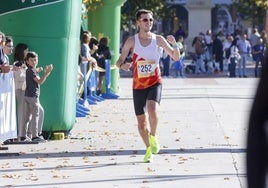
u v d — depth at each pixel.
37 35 18.64
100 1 33.69
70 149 17.36
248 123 5.09
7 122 16.91
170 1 85.50
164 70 50.81
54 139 19.12
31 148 17.47
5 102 16.72
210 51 56.44
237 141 18.61
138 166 14.96
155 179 13.52
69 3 18.83
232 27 98.12
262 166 4.99
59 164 15.23
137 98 15.34
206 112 26.28
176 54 15.16
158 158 15.94
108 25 34.16
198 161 15.53
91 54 30.67
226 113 25.91
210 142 18.44
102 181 13.33
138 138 19.34
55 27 18.72
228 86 40.66
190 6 75.25
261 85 5.07
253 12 75.44
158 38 15.20
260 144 5.01
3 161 15.67
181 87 40.00
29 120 18.34
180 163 15.27
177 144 18.08
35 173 14.20
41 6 18.55
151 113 15.20
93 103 29.52
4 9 18.53
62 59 18.92
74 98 19.62
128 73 58.84
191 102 30.42
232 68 51.38
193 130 21.06
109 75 32.62
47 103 18.95
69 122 19.39
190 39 74.81
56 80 18.92
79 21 19.50
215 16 100.19
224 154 16.47
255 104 5.08
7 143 18.14
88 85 29.44
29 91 18.17
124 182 13.23
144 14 15.11
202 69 56.28
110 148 17.50
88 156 16.28
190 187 12.77
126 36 67.12
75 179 13.54
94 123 22.95
